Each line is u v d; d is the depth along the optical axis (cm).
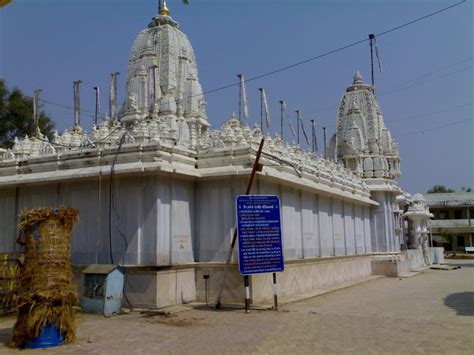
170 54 2736
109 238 1614
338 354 916
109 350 963
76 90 2458
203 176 1677
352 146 3472
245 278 1460
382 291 2058
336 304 1628
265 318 1335
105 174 1580
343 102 3712
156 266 1499
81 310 1472
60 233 1056
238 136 1750
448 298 1778
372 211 3316
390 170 3650
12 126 3891
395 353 918
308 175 2205
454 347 960
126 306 1522
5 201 1895
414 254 3666
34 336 988
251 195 1512
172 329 1181
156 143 1570
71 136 2042
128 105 2489
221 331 1151
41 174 1780
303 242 2080
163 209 1573
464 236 7244
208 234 1689
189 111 2703
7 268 1453
